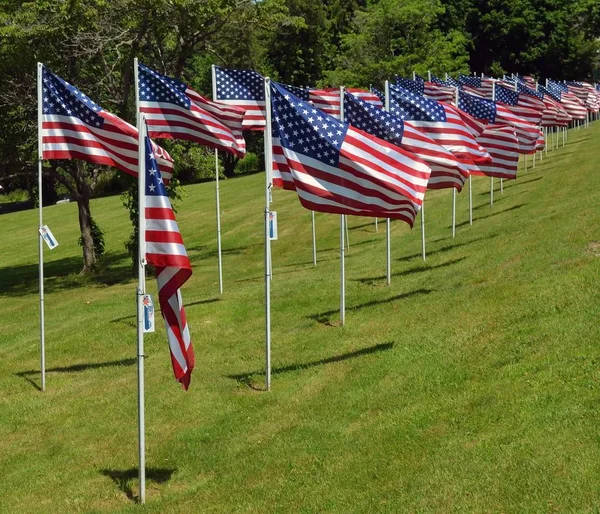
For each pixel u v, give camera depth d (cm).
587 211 1880
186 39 2742
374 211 1192
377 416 1022
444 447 875
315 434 1005
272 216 1243
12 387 1452
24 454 1141
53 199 6269
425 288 1625
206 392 1260
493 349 1148
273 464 945
